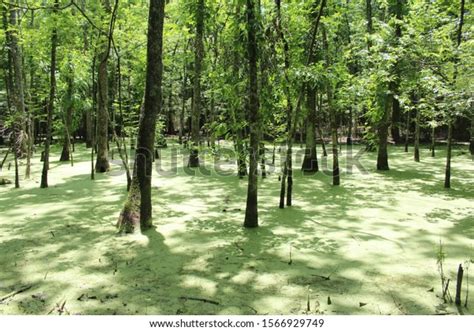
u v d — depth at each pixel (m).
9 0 9.57
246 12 5.96
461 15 8.92
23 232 6.36
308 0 7.96
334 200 8.67
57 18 9.38
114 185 10.65
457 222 6.84
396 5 13.71
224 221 6.99
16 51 13.70
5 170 13.45
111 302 4.02
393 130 22.72
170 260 5.14
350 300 4.04
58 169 13.74
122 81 20.22
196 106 13.93
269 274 4.70
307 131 12.88
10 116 11.40
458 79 7.49
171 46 19.06
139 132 6.49
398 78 10.74
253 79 6.24
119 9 11.05
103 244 5.77
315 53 10.44
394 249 5.52
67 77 14.40
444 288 4.28
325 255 5.30
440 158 16.23
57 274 4.71
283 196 7.91
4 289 4.33
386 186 10.30
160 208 7.98
